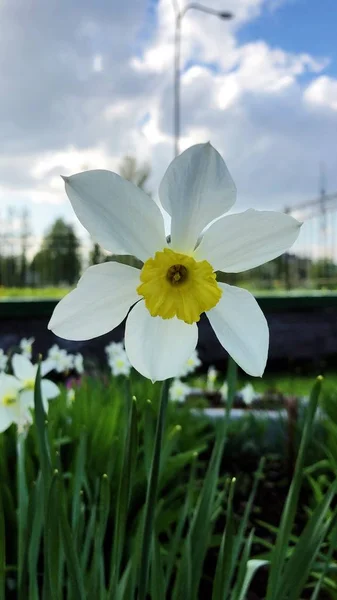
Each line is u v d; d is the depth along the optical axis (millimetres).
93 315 154
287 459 432
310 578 323
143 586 150
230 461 459
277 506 400
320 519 178
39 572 287
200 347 1095
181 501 358
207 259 156
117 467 313
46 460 169
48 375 705
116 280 154
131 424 152
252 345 155
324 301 1196
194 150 144
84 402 374
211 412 545
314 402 170
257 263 156
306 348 1193
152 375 154
